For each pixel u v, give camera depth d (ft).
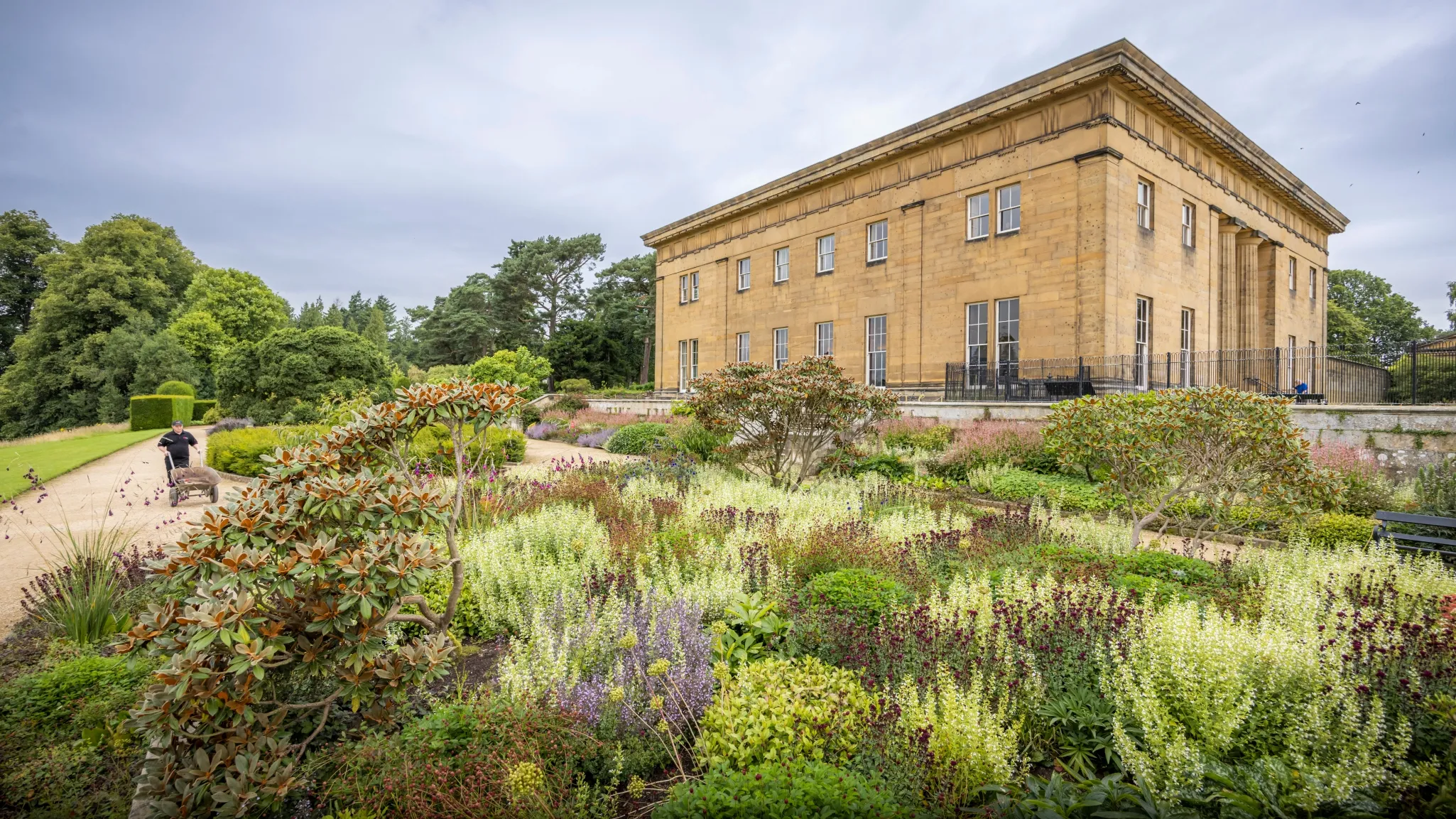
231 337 153.48
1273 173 75.51
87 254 144.15
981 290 64.34
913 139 69.05
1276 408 22.25
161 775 10.09
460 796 9.52
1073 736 11.76
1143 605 15.34
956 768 9.89
